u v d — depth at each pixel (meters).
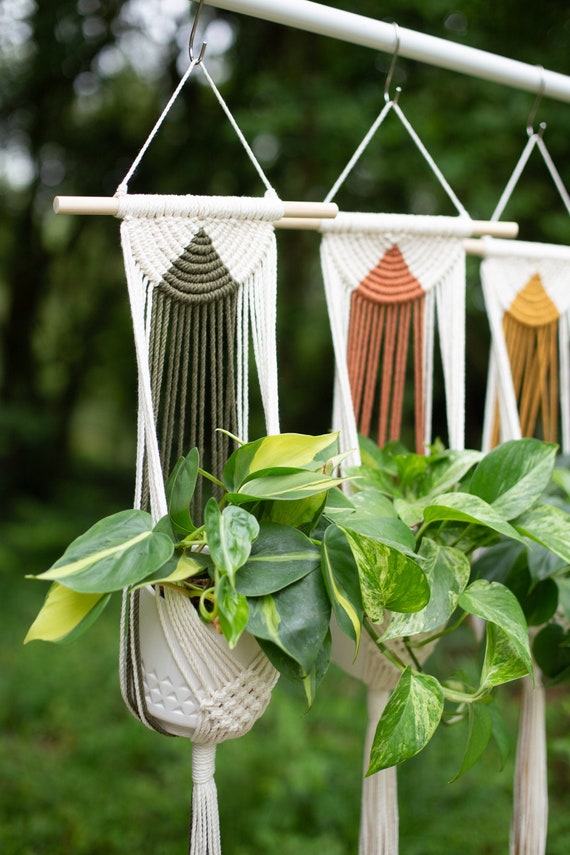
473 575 1.23
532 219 3.60
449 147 3.60
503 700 2.64
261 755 2.37
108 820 2.22
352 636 0.88
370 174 3.73
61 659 3.10
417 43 1.23
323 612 0.88
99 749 2.51
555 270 1.43
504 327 1.39
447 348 1.29
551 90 1.37
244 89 4.42
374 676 1.15
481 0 3.58
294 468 0.92
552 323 1.44
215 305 1.07
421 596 0.91
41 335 6.23
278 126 3.72
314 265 4.55
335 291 1.20
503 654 1.00
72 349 6.21
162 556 0.83
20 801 2.28
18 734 2.65
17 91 5.04
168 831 2.18
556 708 2.59
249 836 2.11
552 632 1.20
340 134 3.66
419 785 2.16
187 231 1.01
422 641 1.07
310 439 0.96
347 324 1.23
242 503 0.94
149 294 0.99
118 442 6.84
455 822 2.09
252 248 1.07
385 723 0.90
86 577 0.81
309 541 0.92
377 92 3.78
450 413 1.28
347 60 3.84
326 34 1.18
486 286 1.35
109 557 0.84
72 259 6.10
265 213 1.05
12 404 5.94
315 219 1.18
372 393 1.27
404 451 1.29
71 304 6.30
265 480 0.93
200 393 1.05
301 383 4.87
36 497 5.65
